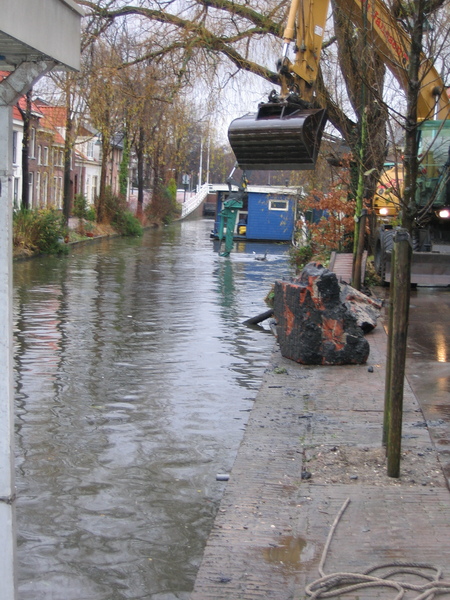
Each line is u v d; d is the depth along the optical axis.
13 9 2.75
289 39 10.96
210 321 15.86
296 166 10.40
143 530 5.79
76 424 8.41
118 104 26.39
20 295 19.16
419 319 13.49
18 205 32.34
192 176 110.88
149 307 17.78
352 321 10.41
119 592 4.90
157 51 21.30
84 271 26.02
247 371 11.23
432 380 8.97
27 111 32.81
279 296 11.09
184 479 6.85
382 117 12.12
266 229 47.84
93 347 12.73
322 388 8.95
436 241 17.75
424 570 4.42
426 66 6.42
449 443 6.68
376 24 10.27
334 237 21.88
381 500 5.46
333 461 6.32
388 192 7.30
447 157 16.95
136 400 9.45
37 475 6.86
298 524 5.09
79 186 59.31
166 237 49.44
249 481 5.89
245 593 4.23
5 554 3.40
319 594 4.15
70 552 5.41
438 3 7.86
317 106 16.89
